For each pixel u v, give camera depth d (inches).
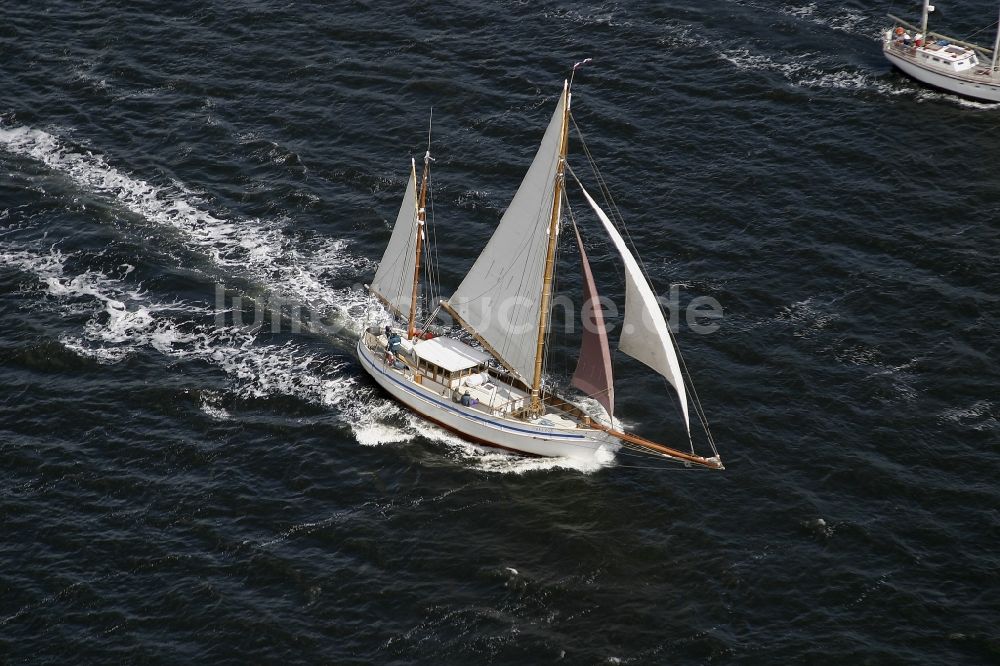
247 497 7253.9
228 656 6284.5
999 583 6668.3
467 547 6958.7
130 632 6407.5
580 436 7465.6
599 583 6727.4
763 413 7864.2
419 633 6432.1
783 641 6378.0
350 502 7253.9
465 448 7711.6
